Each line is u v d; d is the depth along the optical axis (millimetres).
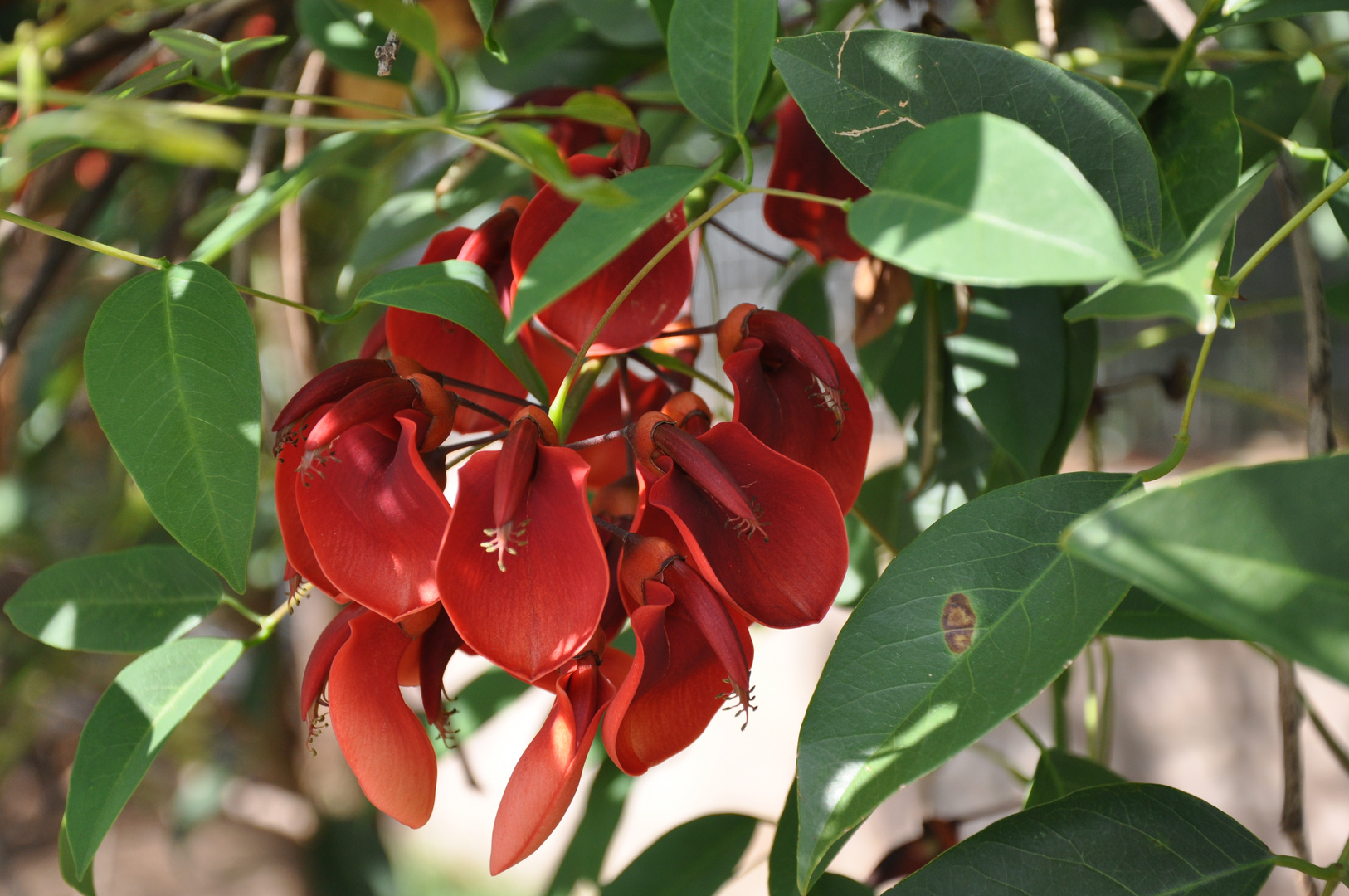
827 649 1795
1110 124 384
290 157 648
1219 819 391
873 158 386
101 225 962
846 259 462
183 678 437
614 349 400
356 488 371
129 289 390
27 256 999
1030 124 387
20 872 1735
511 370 396
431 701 396
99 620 448
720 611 366
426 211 581
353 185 940
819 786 365
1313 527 318
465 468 365
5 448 1032
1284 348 1413
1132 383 649
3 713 1219
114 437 379
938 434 577
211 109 345
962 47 389
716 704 384
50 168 758
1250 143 485
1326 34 793
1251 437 1439
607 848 595
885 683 371
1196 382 379
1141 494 324
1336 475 320
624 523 391
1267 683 1596
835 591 375
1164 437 1461
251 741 1188
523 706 2139
